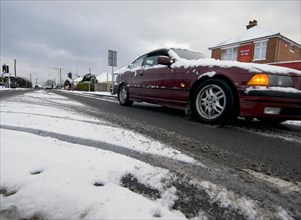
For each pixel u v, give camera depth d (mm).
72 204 979
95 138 2064
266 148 2225
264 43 20047
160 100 4270
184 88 3689
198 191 1225
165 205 1086
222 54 23000
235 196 1199
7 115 3049
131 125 2953
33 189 1078
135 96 5203
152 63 4730
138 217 907
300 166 1764
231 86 3104
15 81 45719
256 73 2891
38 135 2059
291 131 3146
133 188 1213
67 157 1502
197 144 2209
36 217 925
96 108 4980
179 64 3879
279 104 2818
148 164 1496
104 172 1312
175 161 1648
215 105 3266
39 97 8250
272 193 1271
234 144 2305
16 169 1275
